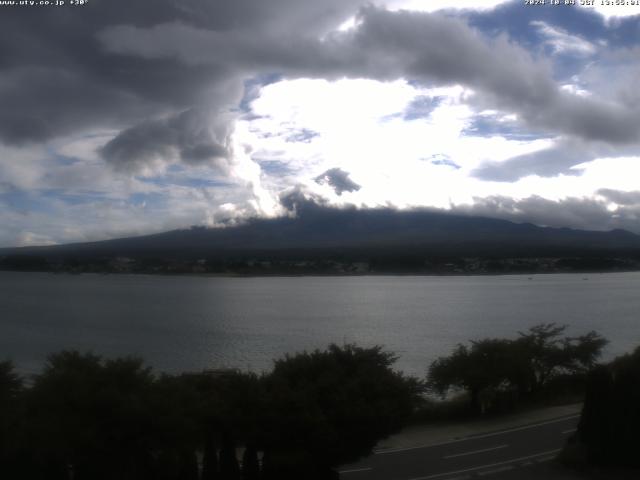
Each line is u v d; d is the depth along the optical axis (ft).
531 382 119.44
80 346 255.09
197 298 551.18
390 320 370.73
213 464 65.26
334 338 284.82
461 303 502.38
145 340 278.67
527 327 326.03
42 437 54.75
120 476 59.52
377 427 69.51
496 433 96.32
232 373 79.82
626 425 77.20
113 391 58.95
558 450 86.48
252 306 474.08
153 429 59.06
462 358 114.83
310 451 67.10
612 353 206.80
